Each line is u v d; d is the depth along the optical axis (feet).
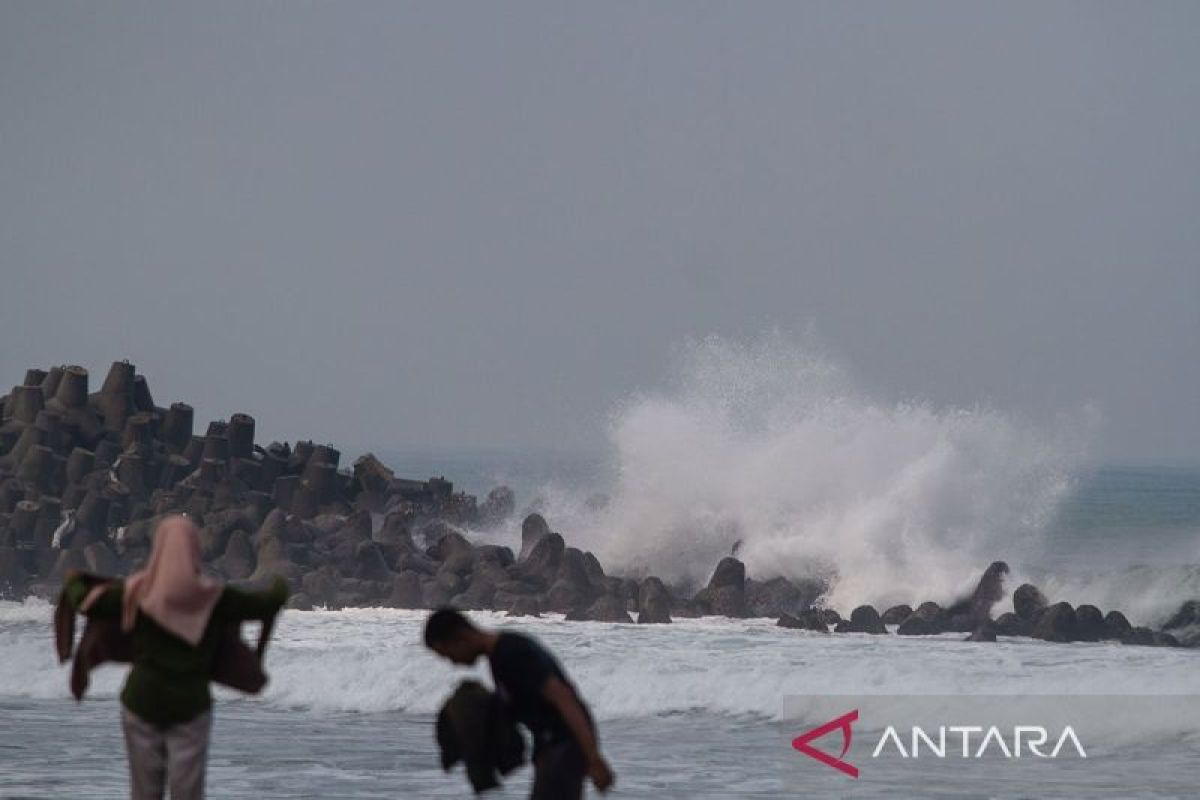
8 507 486.38
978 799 181.27
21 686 275.59
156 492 500.74
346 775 195.62
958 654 325.62
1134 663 306.55
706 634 369.91
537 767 107.96
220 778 193.57
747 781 193.67
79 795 176.35
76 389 545.85
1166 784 189.57
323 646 334.44
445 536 482.69
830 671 276.41
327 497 527.81
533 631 374.22
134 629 111.55
